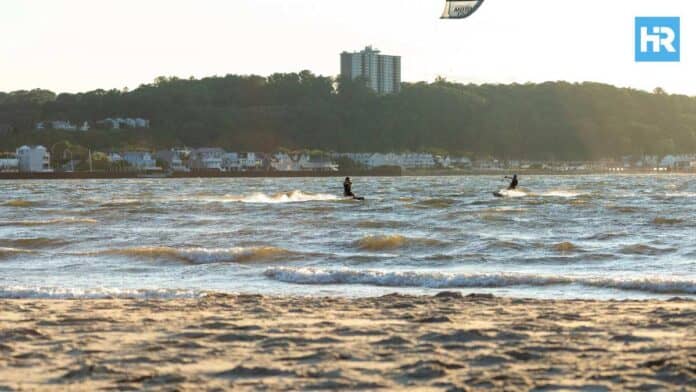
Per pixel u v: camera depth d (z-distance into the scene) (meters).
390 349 33.56
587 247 93.25
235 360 31.52
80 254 83.31
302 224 130.00
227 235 107.50
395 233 112.94
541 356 31.72
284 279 66.62
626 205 191.12
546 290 59.06
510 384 27.11
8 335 36.66
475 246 92.81
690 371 27.95
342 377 28.45
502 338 35.91
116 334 37.34
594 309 44.94
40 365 30.52
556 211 164.38
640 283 59.41
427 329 38.38
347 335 37.00
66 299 52.78
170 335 37.09
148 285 64.38
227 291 60.34
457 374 28.89
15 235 109.31
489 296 51.22
